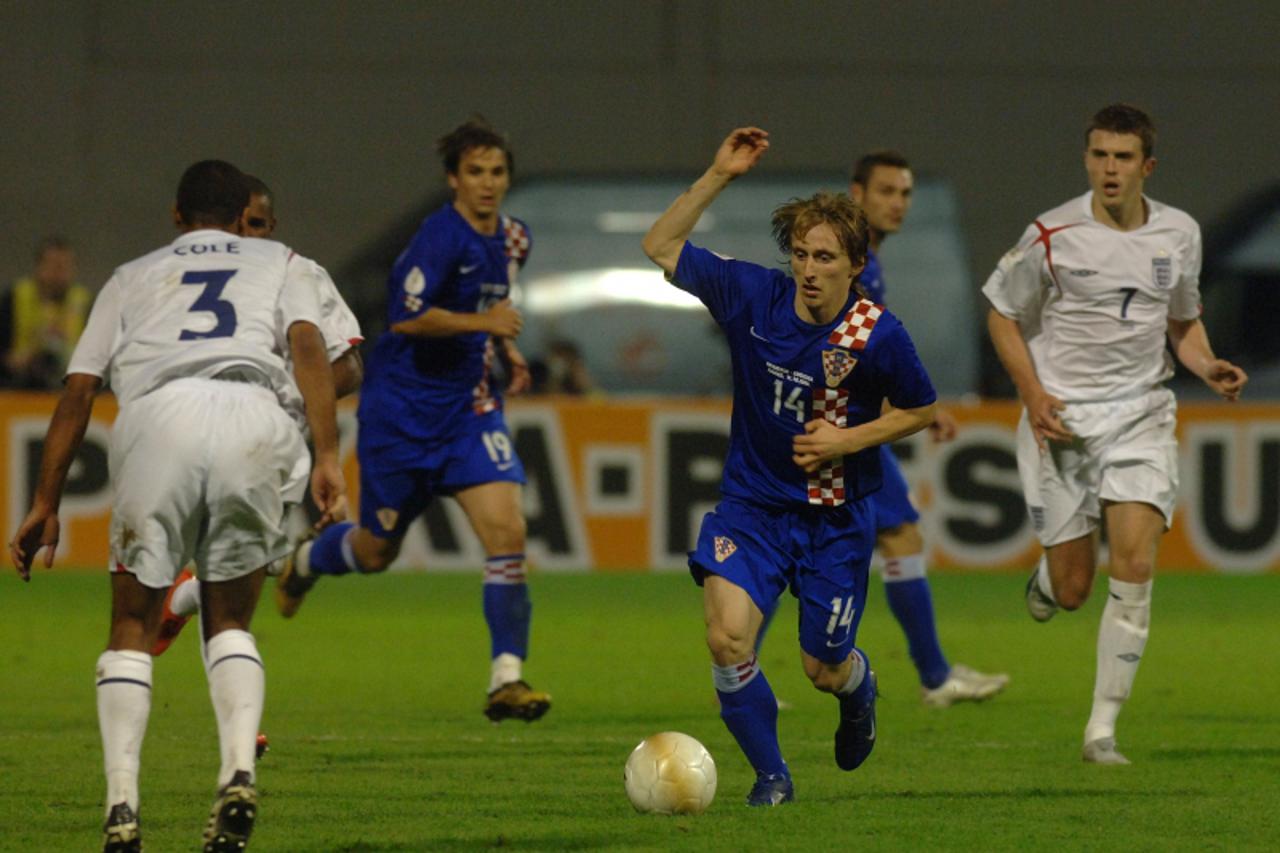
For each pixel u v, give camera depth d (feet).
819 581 65.05
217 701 55.88
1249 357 232.12
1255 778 74.69
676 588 169.27
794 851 58.34
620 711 97.35
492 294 96.02
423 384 95.50
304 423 62.08
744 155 64.80
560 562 176.96
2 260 283.79
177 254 60.85
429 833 61.62
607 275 222.28
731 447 66.13
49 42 285.43
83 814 65.21
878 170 95.86
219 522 57.31
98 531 178.19
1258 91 299.79
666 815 64.69
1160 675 114.11
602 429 177.47
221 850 52.75
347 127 292.81
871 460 65.16
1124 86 298.97
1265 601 160.04
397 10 293.64
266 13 291.17
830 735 88.38
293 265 61.36
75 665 114.93
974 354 222.28
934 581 174.60
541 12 296.30
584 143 296.92
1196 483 181.06
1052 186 299.58
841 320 63.21
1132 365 82.58
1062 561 85.35
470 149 94.17
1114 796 69.77
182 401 57.06
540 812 65.77
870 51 298.76
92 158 287.07
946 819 64.18
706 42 297.53
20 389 190.60
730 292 64.69
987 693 99.45
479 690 106.11
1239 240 237.86
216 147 290.15
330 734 88.07
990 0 299.17
